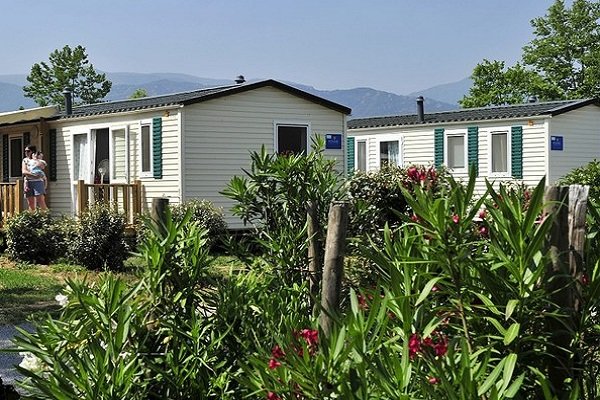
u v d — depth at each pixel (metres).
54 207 19.84
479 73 42.38
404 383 2.42
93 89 56.91
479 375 2.44
